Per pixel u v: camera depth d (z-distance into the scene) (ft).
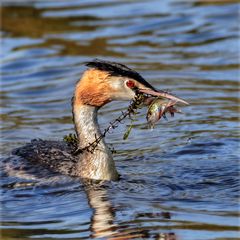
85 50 75.31
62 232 37.60
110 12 86.33
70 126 56.44
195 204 40.65
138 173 46.16
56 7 88.94
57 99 63.62
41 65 71.82
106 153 44.98
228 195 42.04
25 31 81.46
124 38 78.33
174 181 44.55
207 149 50.16
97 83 44.37
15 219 39.70
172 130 54.39
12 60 73.15
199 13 84.17
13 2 90.79
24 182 44.50
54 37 79.41
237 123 55.62
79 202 41.52
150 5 87.97
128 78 43.91
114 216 39.24
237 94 62.44
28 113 60.13
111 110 59.62
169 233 36.63
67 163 45.62
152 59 72.18
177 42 76.69
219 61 71.05
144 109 58.90
